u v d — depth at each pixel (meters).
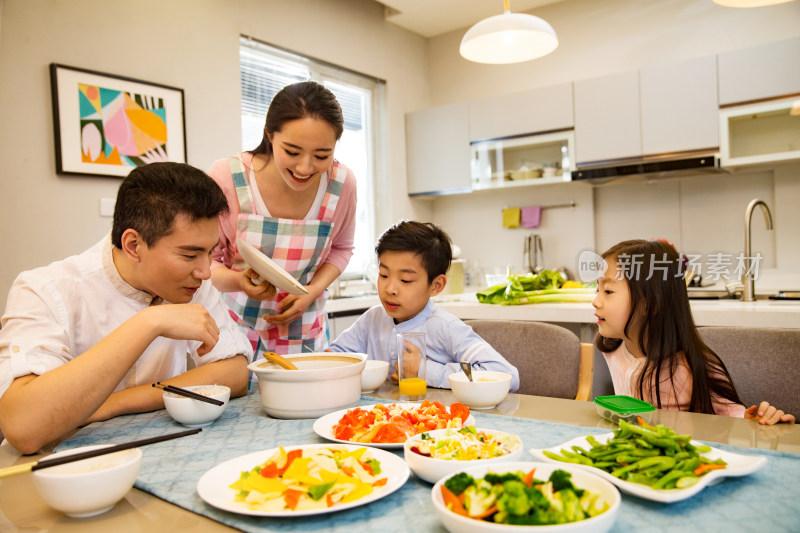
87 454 0.72
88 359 0.94
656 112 3.51
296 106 1.34
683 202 3.79
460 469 0.67
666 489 0.63
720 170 3.50
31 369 0.97
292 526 0.60
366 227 4.34
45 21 2.41
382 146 4.40
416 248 1.52
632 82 3.58
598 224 4.11
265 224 1.59
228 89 3.18
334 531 0.59
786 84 3.13
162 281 1.06
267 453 0.78
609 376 2.26
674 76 3.45
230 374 1.24
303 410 1.03
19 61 2.33
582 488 0.61
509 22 2.44
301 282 1.74
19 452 0.93
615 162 3.65
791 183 3.42
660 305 1.34
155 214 0.99
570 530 0.50
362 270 4.19
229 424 1.01
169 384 1.15
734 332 1.41
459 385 1.06
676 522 0.58
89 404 0.93
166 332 1.00
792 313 1.98
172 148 2.86
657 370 1.33
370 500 0.62
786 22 3.45
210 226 1.04
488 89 4.53
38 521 0.65
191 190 1.00
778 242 3.48
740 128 3.33
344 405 1.05
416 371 1.17
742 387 1.37
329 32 3.87
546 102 3.89
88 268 1.18
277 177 1.58
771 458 0.74
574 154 3.80
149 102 2.76
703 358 1.33
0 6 2.25
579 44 4.12
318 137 1.36
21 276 1.15
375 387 1.25
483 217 4.59
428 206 4.80
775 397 1.33
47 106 2.42
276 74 3.65
